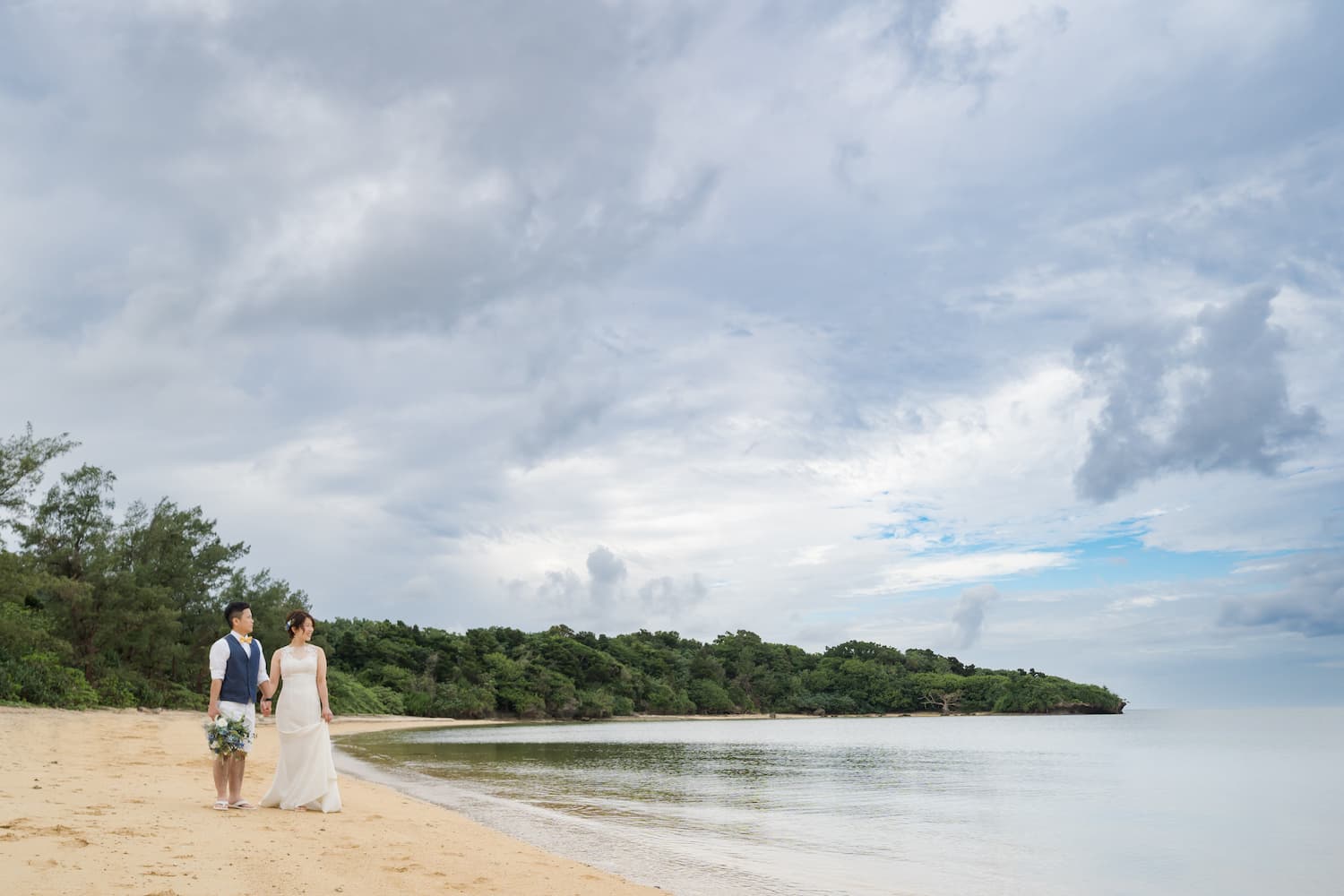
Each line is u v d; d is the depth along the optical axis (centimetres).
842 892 880
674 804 1697
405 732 5912
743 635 16700
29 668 3459
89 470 4828
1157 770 3180
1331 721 12650
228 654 950
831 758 3750
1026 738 6562
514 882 723
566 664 11919
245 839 762
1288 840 1429
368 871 692
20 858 597
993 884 991
